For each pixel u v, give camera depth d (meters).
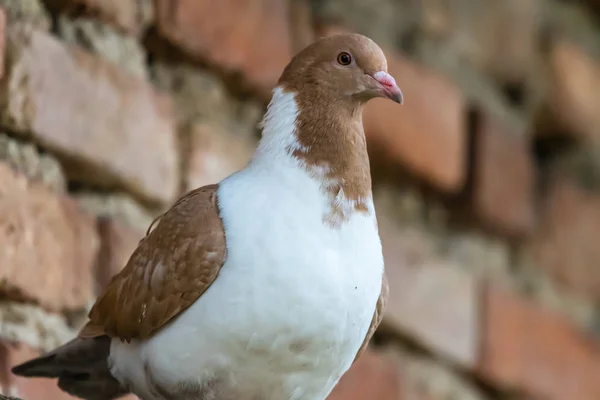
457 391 9.19
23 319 6.60
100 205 7.23
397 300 8.95
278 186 5.86
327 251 5.70
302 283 5.61
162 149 7.58
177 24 7.84
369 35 9.41
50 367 6.25
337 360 5.84
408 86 9.50
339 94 6.24
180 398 5.87
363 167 6.05
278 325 5.62
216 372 5.74
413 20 9.91
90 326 6.10
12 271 6.53
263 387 5.82
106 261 7.09
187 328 5.70
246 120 8.32
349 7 9.34
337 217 5.81
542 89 10.97
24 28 6.89
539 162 10.88
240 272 5.63
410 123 9.43
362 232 5.86
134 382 6.04
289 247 5.64
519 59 10.80
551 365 9.93
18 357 6.48
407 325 8.96
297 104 6.21
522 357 9.72
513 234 10.18
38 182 6.80
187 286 5.68
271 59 8.45
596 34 11.82
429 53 9.94
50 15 7.22
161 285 5.75
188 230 5.77
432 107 9.66
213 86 8.10
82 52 7.20
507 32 10.73
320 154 5.99
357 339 5.86
